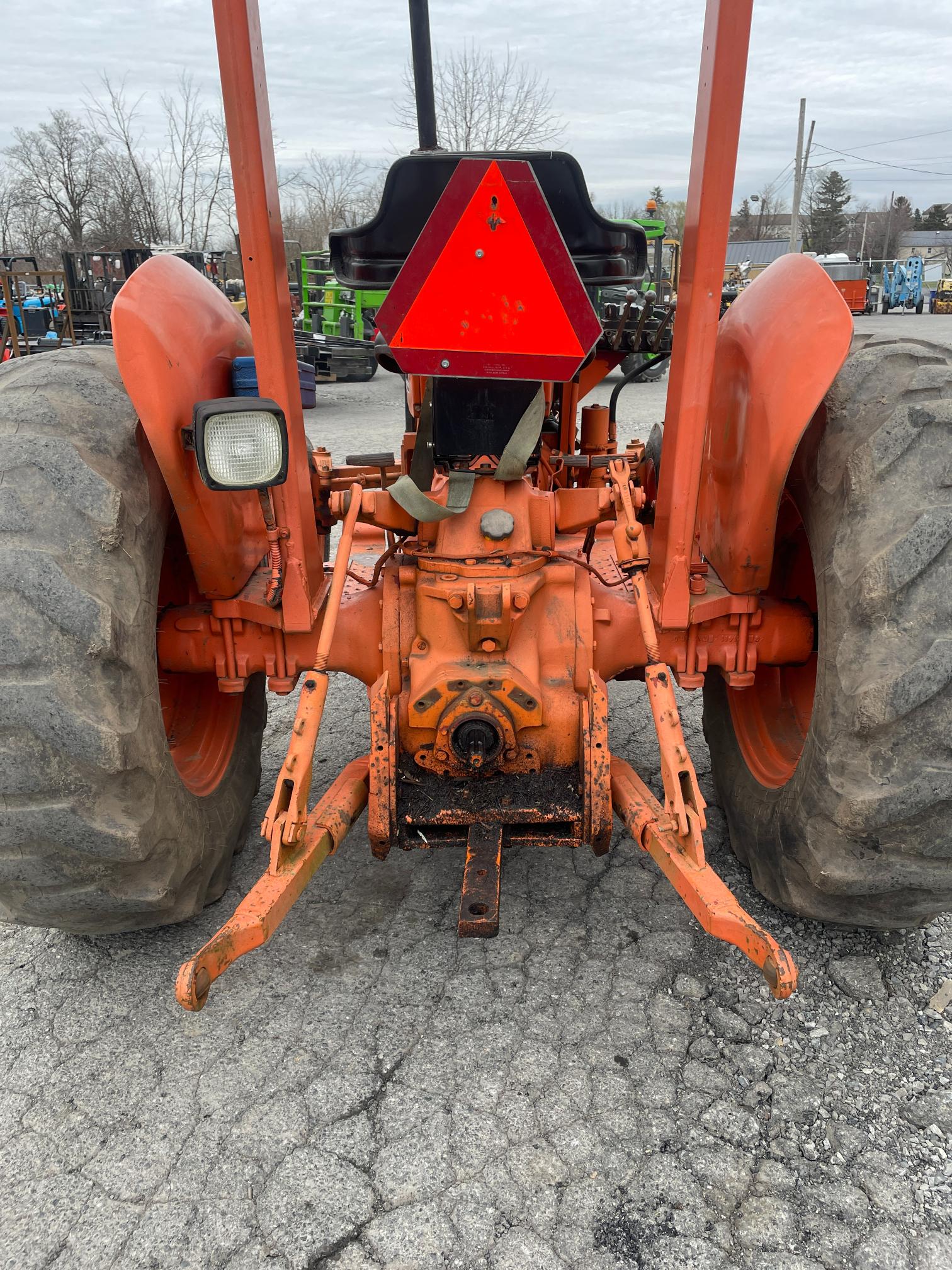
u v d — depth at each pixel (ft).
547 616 8.16
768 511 7.63
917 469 6.66
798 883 7.74
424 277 7.48
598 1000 7.91
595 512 8.29
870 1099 6.87
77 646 6.40
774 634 8.45
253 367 8.26
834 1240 5.86
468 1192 6.21
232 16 6.20
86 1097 7.07
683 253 7.35
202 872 8.29
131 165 108.27
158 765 7.18
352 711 14.01
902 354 7.52
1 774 6.34
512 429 8.84
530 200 7.16
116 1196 6.26
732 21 6.17
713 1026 7.59
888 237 268.62
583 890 9.43
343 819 7.40
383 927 8.93
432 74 12.03
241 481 6.77
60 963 8.52
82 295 59.62
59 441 6.80
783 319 7.44
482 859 7.06
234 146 6.57
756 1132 6.61
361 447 34.45
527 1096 6.94
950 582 6.34
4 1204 6.23
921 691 6.24
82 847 6.61
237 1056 7.41
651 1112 6.79
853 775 6.66
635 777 7.87
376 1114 6.83
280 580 7.88
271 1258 5.84
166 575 8.86
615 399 12.91
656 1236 5.90
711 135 6.51
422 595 7.92
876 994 7.88
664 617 8.05
